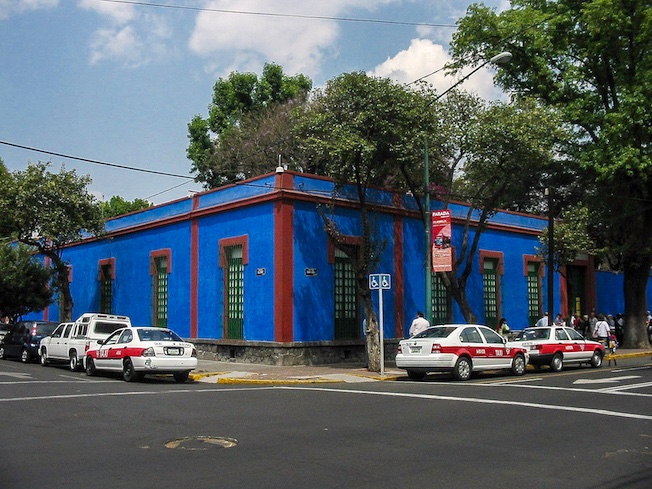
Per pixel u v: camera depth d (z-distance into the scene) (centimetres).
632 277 3297
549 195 2772
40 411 1224
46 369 2309
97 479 723
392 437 971
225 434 991
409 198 2695
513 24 2927
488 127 2211
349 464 801
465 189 3153
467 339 1898
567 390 1556
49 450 873
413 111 2089
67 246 3591
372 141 2095
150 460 816
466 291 2953
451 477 743
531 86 3133
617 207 3136
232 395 1495
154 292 2903
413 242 2709
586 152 2928
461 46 3005
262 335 2311
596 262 3897
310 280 2325
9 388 1611
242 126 4431
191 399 1412
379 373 2053
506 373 2125
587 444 927
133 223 3100
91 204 2964
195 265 2664
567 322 3281
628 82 2911
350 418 1144
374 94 2061
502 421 1111
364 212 2189
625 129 2762
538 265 3372
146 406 1295
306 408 1270
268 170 4241
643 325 3275
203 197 2667
